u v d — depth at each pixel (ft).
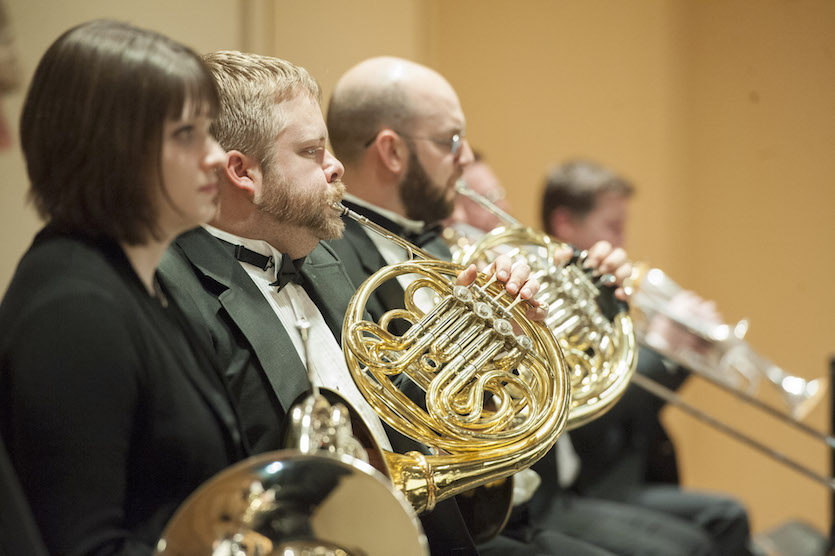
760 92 37.27
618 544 21.25
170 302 11.87
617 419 23.47
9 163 18.78
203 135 10.40
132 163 9.89
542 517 21.09
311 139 13.57
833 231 35.99
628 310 17.48
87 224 10.07
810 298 36.32
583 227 26.81
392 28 27.14
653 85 36.06
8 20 18.44
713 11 37.83
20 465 9.40
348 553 9.16
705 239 37.86
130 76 9.86
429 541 13.83
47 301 9.50
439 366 13.08
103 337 9.52
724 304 37.65
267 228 13.57
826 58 36.14
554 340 13.83
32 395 9.26
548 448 12.86
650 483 25.22
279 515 9.07
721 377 26.40
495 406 15.38
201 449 10.39
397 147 17.88
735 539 24.20
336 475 9.32
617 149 35.35
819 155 36.29
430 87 18.02
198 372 10.93
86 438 9.29
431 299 16.67
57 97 10.01
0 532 8.54
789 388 26.71
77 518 9.18
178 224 10.39
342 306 14.40
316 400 10.80
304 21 24.89
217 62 13.50
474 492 14.74
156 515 10.16
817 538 31.27
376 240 17.16
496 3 32.35
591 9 34.47
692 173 37.91
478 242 17.34
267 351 12.75
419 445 14.30
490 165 32.60
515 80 32.86
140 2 21.43
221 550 8.80
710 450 37.19
